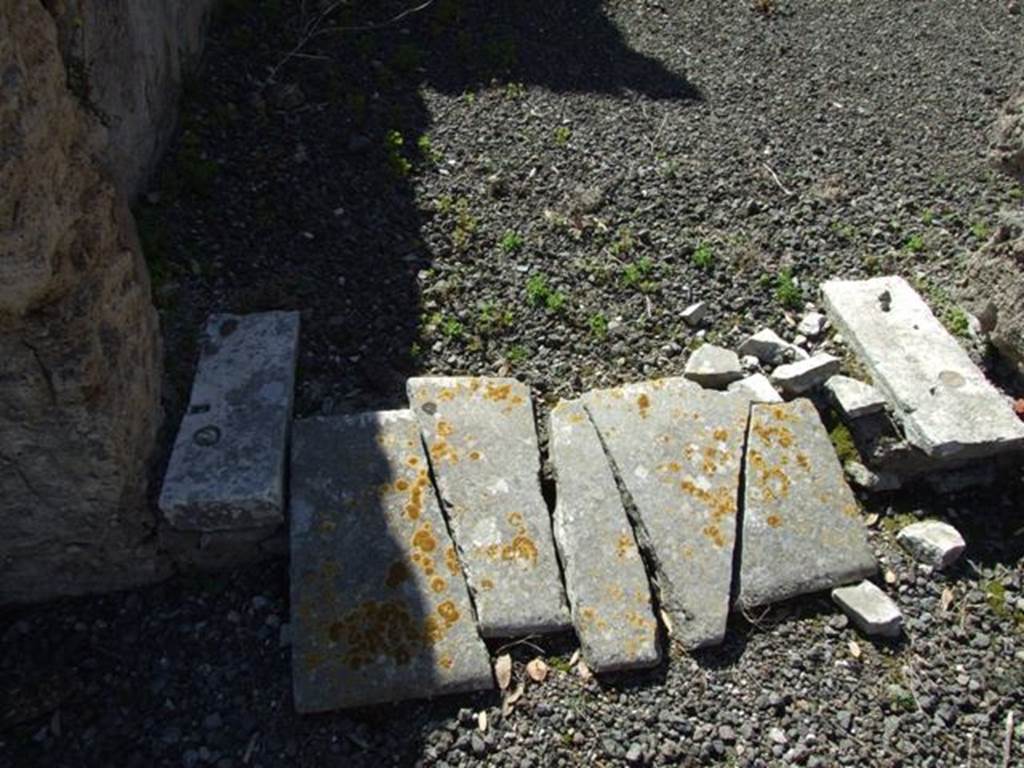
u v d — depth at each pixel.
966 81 3.11
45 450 1.55
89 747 1.60
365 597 1.70
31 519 1.64
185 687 1.66
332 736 1.60
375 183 2.51
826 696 1.69
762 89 3.02
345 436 1.88
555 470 1.89
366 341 2.14
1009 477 2.00
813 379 2.05
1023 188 2.50
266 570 1.80
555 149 2.69
